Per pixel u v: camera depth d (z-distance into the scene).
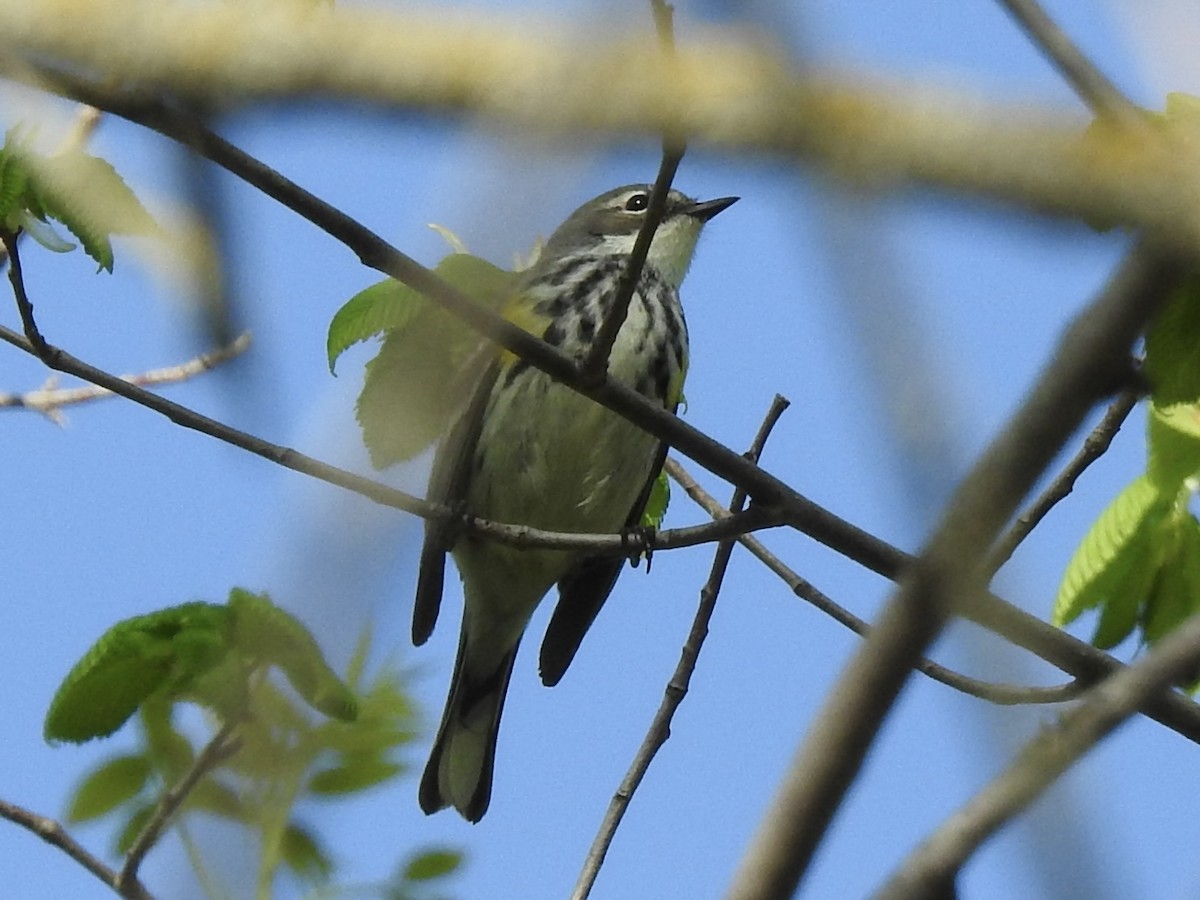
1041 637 8.76
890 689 2.95
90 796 8.17
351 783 6.91
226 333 3.09
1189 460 9.38
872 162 2.16
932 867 3.29
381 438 3.96
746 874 3.06
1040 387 2.74
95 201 6.88
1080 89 3.81
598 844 9.07
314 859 6.84
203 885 3.32
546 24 2.24
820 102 2.18
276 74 2.44
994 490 2.72
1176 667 3.55
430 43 2.27
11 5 2.58
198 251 3.08
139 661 7.90
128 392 8.92
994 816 2.90
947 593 2.81
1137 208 2.33
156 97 3.02
